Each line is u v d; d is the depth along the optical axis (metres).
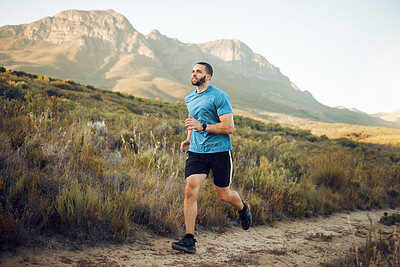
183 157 6.84
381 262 3.16
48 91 25.61
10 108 6.00
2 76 27.27
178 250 3.17
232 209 4.97
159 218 3.83
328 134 92.69
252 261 3.01
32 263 2.26
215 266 2.74
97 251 2.78
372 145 51.44
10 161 3.68
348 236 4.74
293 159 9.59
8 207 2.81
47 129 5.60
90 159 4.46
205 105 3.28
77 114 9.49
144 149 6.83
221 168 3.26
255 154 8.76
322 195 7.34
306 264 3.11
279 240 4.27
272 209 5.80
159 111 35.41
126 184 4.29
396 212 7.87
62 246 2.68
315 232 4.97
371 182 9.84
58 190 3.40
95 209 3.22
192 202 3.21
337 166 8.61
